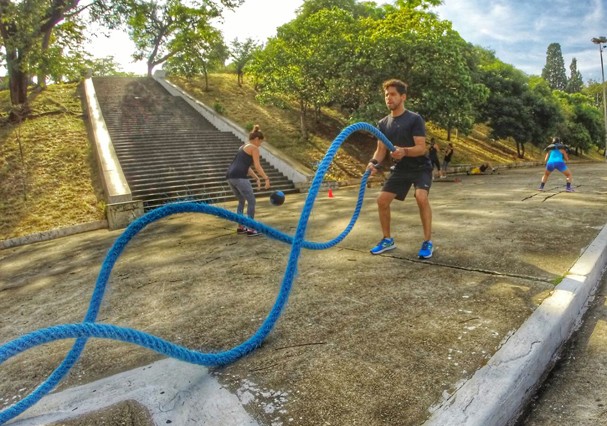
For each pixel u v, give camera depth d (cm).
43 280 457
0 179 1091
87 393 179
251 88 2681
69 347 247
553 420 154
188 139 1602
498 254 344
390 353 191
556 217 482
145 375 191
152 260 470
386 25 1788
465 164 2089
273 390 168
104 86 2300
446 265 326
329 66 1730
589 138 3903
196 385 178
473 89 1688
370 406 152
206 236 597
